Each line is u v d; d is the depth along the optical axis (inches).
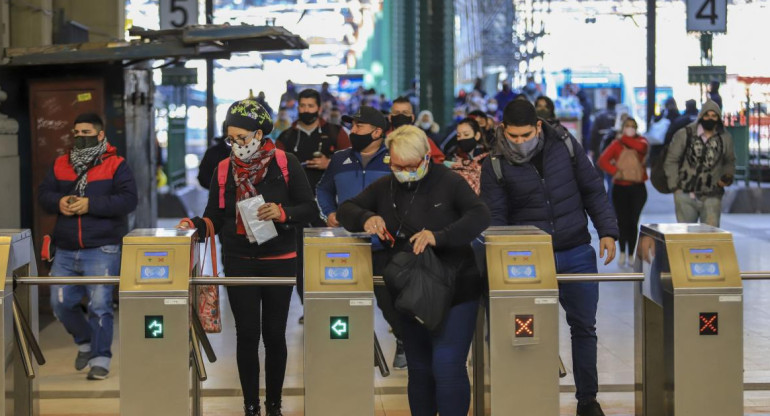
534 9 2388.0
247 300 393.7
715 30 1157.7
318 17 2883.9
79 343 507.8
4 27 649.6
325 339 327.0
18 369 355.6
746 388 464.1
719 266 334.0
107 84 656.4
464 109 1486.2
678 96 2359.7
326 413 327.9
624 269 810.8
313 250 330.0
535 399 330.0
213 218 397.7
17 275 351.9
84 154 489.1
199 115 2359.7
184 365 328.2
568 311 405.4
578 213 401.1
